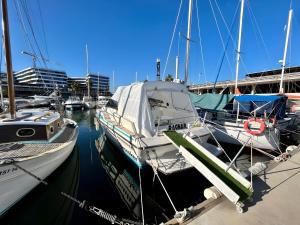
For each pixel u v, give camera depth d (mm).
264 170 4879
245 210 3291
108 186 5680
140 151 5082
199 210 3289
